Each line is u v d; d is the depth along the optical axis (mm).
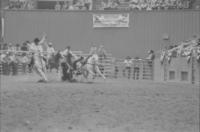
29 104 28328
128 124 25672
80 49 64000
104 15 63500
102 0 65312
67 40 64312
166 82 43312
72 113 27062
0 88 33500
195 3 62062
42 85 36250
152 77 53781
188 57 45031
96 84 38156
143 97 30781
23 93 31156
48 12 64562
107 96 30812
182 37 61156
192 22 60875
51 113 26922
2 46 60250
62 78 42344
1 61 55500
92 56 42969
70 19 64312
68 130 24641
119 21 63125
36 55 41281
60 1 66188
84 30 64000
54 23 64500
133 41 62906
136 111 27703
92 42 63812
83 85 36656
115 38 63375
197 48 44750
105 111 27516
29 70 55594
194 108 28469
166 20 61844
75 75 44062
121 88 34344
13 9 65375
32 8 66125
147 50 62438
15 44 65125
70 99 29688
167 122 26172
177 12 61469
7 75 53594
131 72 55969
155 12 62219
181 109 28234
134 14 62781
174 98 30766
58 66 45719
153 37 62219
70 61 42281
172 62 48969
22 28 65062
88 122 25812
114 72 56406
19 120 25766
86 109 27750
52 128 24875
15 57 55750
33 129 24719
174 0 62844
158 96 31297
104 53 56938
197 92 33062
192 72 44375
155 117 26859
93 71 43562
